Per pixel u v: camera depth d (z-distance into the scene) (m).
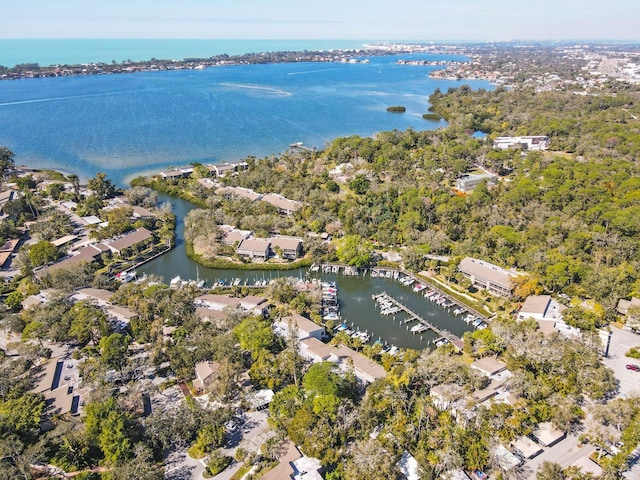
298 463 82.69
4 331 125.19
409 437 87.00
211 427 88.19
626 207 186.25
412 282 159.88
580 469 79.19
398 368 106.19
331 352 114.69
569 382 98.38
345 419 89.19
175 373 109.12
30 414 88.75
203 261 170.00
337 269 167.75
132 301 129.00
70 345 119.25
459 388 98.50
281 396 97.00
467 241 170.38
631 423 87.56
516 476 81.81
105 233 178.75
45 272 149.38
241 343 112.88
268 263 169.12
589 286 140.12
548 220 181.62
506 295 143.62
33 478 80.12
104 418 86.75
